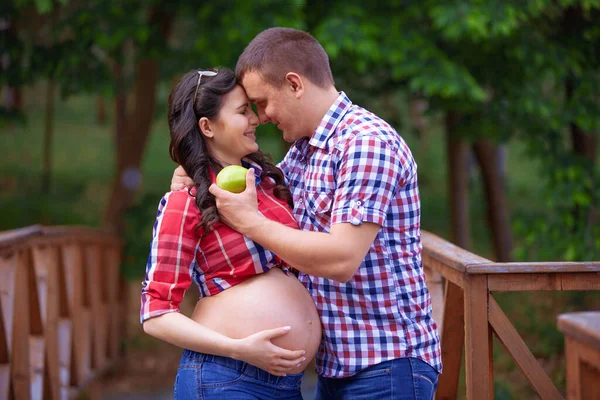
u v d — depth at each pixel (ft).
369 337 8.05
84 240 21.72
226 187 7.79
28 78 26.35
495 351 26.99
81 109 97.04
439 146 74.02
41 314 15.80
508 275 8.33
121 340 29.55
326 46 23.02
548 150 26.58
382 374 8.00
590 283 8.28
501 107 26.48
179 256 7.75
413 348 8.07
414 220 8.17
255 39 8.36
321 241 7.47
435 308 11.61
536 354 26.63
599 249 24.64
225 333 7.88
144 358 30.27
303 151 8.55
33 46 25.93
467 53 25.61
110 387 26.89
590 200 25.99
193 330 7.66
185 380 7.99
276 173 8.61
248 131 8.30
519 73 25.95
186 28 33.73
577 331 7.80
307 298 8.21
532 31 25.54
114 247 28.25
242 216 7.70
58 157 72.33
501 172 39.09
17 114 28.81
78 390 20.17
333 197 7.98
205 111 8.13
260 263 8.00
